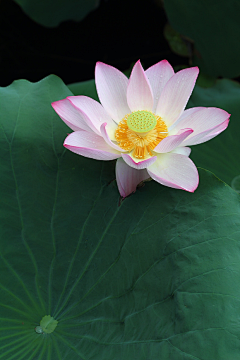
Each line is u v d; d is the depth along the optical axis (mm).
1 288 1343
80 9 1739
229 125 1528
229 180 1490
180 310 1292
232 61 1600
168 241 1329
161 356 1279
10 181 1365
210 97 1560
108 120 1379
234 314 1279
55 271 1354
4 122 1386
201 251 1314
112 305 1328
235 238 1315
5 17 1959
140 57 1817
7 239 1354
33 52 1896
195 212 1337
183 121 1365
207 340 1272
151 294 1314
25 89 1414
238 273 1297
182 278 1307
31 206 1363
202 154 1511
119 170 1354
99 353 1307
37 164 1374
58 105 1354
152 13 1919
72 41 1925
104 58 1846
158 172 1344
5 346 1319
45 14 1727
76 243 1357
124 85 1389
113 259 1345
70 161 1380
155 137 1372
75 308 1339
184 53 1716
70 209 1365
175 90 1371
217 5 1504
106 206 1363
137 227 1347
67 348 1318
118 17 1942
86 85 1570
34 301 1345
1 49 1896
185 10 1553
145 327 1303
